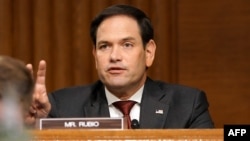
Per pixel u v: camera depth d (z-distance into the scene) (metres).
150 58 6.39
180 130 4.16
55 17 10.69
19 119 2.44
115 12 6.10
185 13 10.74
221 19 10.72
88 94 6.59
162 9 10.58
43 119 4.68
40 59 10.64
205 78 10.71
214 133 4.19
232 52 10.69
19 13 10.65
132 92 6.27
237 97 10.66
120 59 6.00
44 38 10.66
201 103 6.44
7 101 2.46
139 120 6.19
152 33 6.30
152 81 6.61
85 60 10.65
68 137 4.15
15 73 2.61
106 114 6.24
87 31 10.66
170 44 10.66
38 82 5.53
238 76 10.66
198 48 10.73
